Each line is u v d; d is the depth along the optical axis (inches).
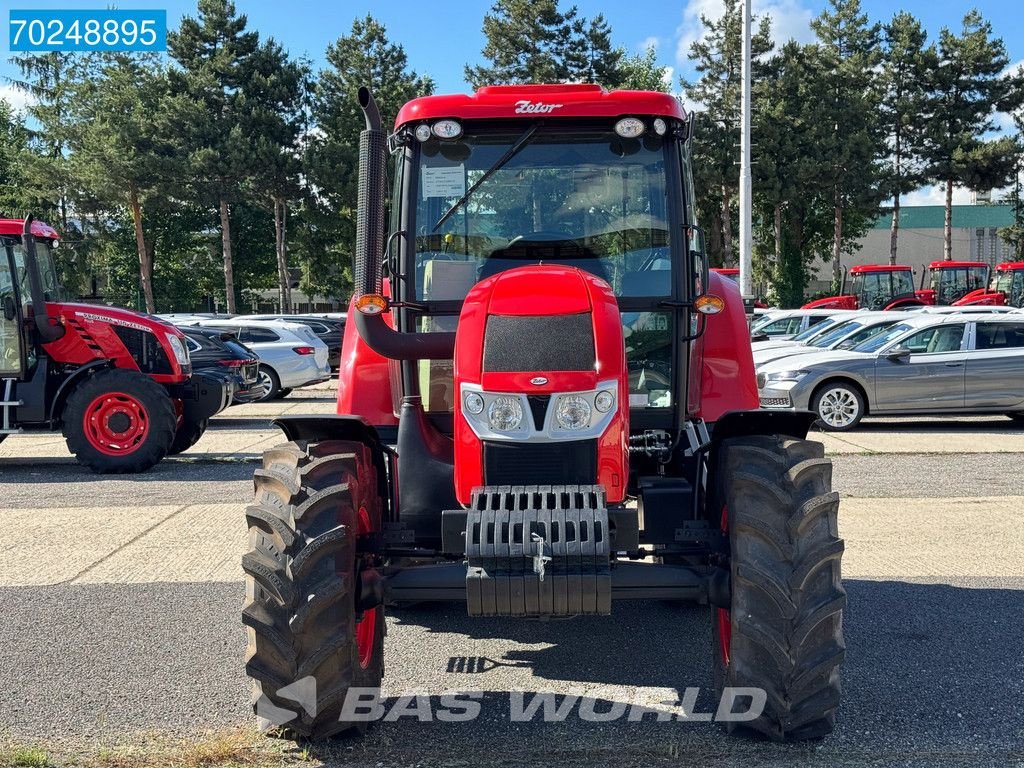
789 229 2452.0
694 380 199.9
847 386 536.7
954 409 537.3
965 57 2242.9
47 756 148.6
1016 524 301.9
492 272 181.0
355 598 147.8
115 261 2336.4
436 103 177.9
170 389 461.7
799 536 140.4
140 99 1978.3
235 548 284.2
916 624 209.8
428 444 169.2
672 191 179.8
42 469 450.0
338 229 2110.0
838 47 2262.6
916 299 1683.1
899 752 146.7
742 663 142.6
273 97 2023.9
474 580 135.2
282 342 796.6
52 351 437.4
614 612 227.3
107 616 222.1
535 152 180.5
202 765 145.1
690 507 159.3
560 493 139.8
